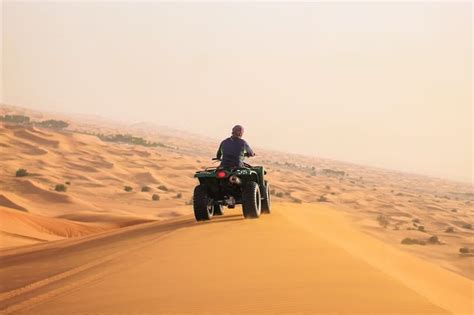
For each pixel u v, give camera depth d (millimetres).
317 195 159875
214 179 14195
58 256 13305
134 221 69875
